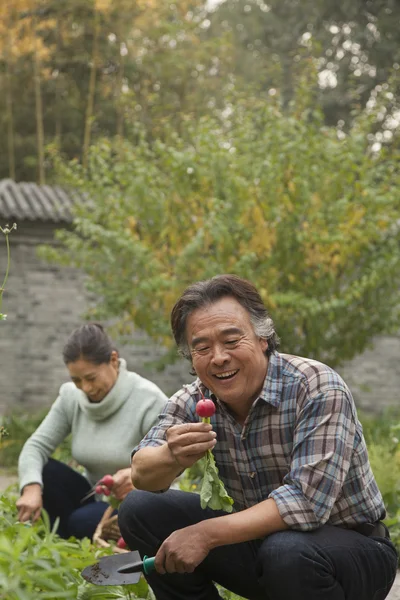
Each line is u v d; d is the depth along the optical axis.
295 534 3.11
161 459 3.20
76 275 14.70
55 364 14.59
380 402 16.02
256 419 3.26
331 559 3.12
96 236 10.28
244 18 25.75
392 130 20.81
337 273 10.55
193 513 3.54
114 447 5.03
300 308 9.80
